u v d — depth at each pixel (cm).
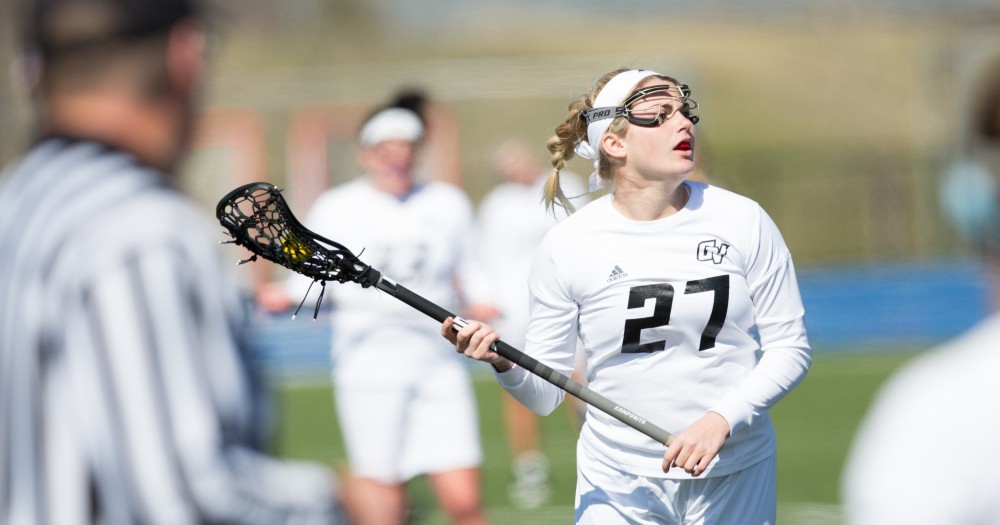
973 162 611
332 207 2150
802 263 7788
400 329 2092
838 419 3606
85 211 656
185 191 689
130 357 624
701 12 13775
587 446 1438
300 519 651
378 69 9075
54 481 631
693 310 1338
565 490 2831
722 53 12812
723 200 1370
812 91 11294
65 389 634
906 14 9888
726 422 1288
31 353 644
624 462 1387
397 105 2177
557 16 14925
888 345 5238
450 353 2111
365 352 2097
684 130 1335
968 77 6856
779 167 8112
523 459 2814
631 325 1355
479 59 13600
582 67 6800
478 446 2123
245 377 652
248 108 6525
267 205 1058
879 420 608
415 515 2538
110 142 675
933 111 8062
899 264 6359
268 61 12756
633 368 1371
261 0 13412
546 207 1524
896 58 10200
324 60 13325
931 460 580
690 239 1345
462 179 7369
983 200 606
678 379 1358
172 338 631
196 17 690
